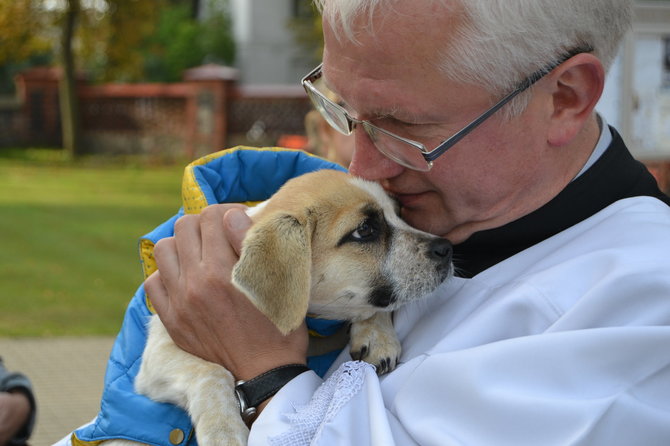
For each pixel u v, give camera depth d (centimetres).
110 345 745
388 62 216
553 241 227
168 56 3372
